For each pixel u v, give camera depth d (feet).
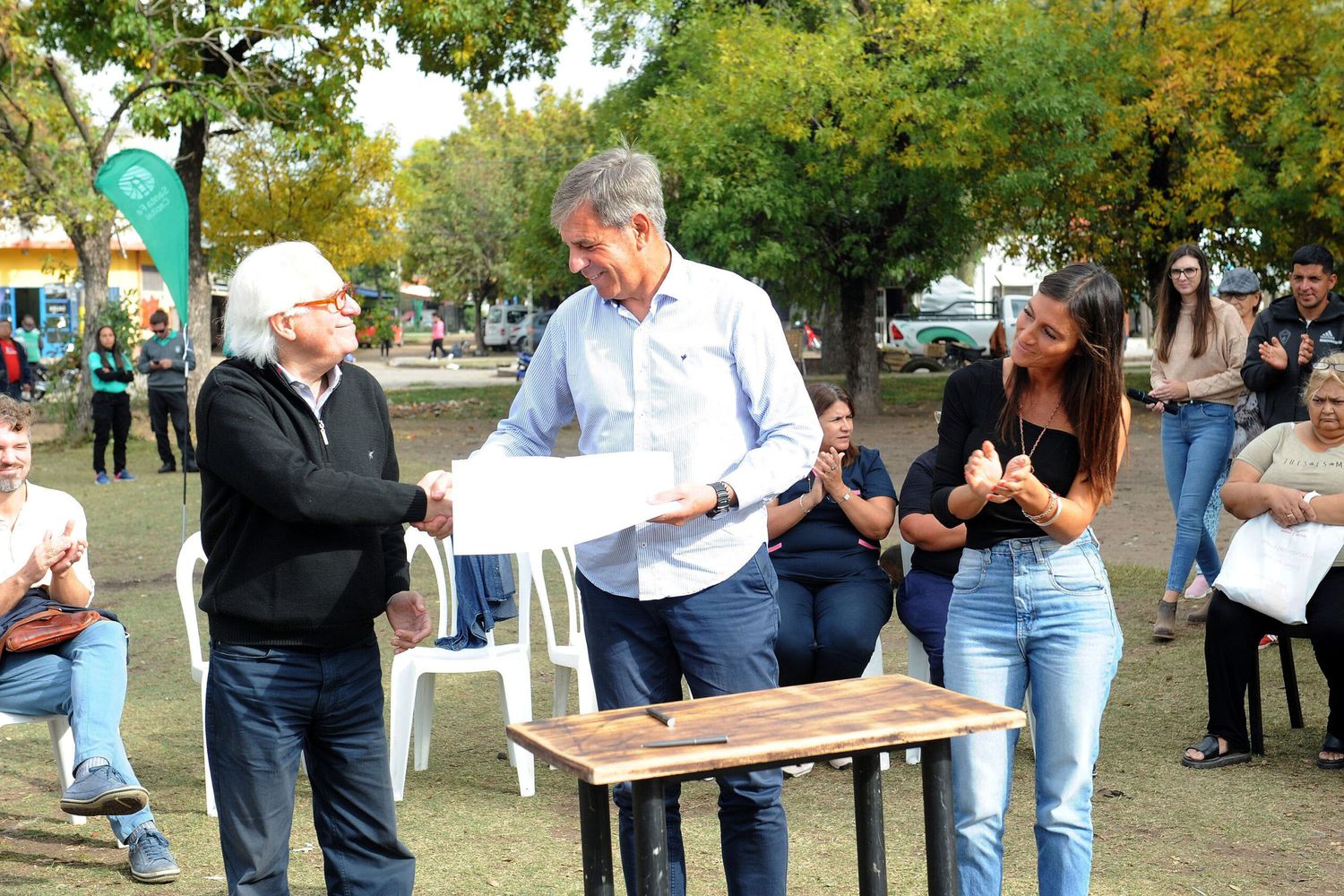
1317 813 14.57
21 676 13.25
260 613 9.82
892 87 57.77
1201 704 18.78
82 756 12.28
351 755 10.38
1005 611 10.53
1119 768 16.25
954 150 57.47
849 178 61.41
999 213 65.87
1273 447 17.07
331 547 9.96
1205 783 15.64
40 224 63.62
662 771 7.51
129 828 13.28
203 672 15.42
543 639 24.34
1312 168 60.54
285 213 77.15
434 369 133.08
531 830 14.62
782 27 61.82
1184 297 22.59
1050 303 10.03
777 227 61.82
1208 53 61.77
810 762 7.94
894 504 17.40
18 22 53.42
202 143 61.98
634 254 10.04
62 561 13.28
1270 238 66.13
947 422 10.94
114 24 53.83
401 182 78.69
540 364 11.12
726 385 10.31
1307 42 62.90
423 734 16.99
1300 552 15.94
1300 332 20.94
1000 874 10.51
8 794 15.94
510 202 165.07
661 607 10.30
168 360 49.70
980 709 8.51
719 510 9.86
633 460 9.52
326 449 10.12
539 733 8.28
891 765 16.94
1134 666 20.89
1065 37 61.87
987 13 58.44
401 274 191.31
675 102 63.26
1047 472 10.37
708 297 10.25
